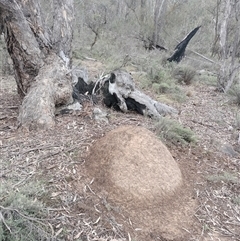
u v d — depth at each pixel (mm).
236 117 5941
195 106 6781
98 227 2617
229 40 11258
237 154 4527
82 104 4738
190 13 16438
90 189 3002
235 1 8898
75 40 12992
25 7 4539
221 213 3135
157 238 2646
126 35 14836
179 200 3135
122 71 5246
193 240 2705
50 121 4027
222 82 8523
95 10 15438
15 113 4590
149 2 16719
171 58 11828
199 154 4164
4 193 2650
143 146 3318
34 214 2484
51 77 4418
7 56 8219
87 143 3674
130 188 3008
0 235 2215
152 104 5285
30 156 3385
